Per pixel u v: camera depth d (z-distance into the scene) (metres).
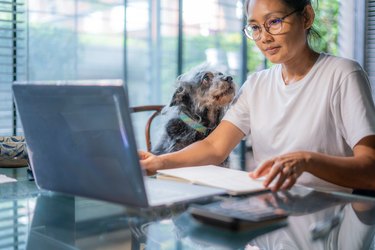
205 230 0.77
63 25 3.52
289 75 1.46
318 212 0.86
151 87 3.94
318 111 1.37
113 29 3.75
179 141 1.76
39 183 1.00
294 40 1.32
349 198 0.98
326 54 1.44
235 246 0.70
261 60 4.11
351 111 1.29
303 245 0.70
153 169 1.21
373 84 3.75
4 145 1.42
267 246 0.70
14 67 2.68
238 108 1.54
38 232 0.80
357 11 3.87
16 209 0.93
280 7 1.28
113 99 0.75
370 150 1.18
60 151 0.88
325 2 4.13
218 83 1.82
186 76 1.94
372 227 0.78
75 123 0.82
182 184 1.02
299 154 1.03
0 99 2.62
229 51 4.20
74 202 0.97
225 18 4.24
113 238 0.75
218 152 1.43
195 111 1.83
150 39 3.89
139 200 0.81
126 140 0.77
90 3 3.64
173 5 3.88
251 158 2.67
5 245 0.74
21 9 2.65
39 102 0.86
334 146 1.38
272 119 1.46
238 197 0.93
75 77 3.62
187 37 4.00
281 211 0.82
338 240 0.72
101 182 0.84
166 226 0.80
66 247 0.73
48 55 3.44
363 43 3.83
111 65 3.79
